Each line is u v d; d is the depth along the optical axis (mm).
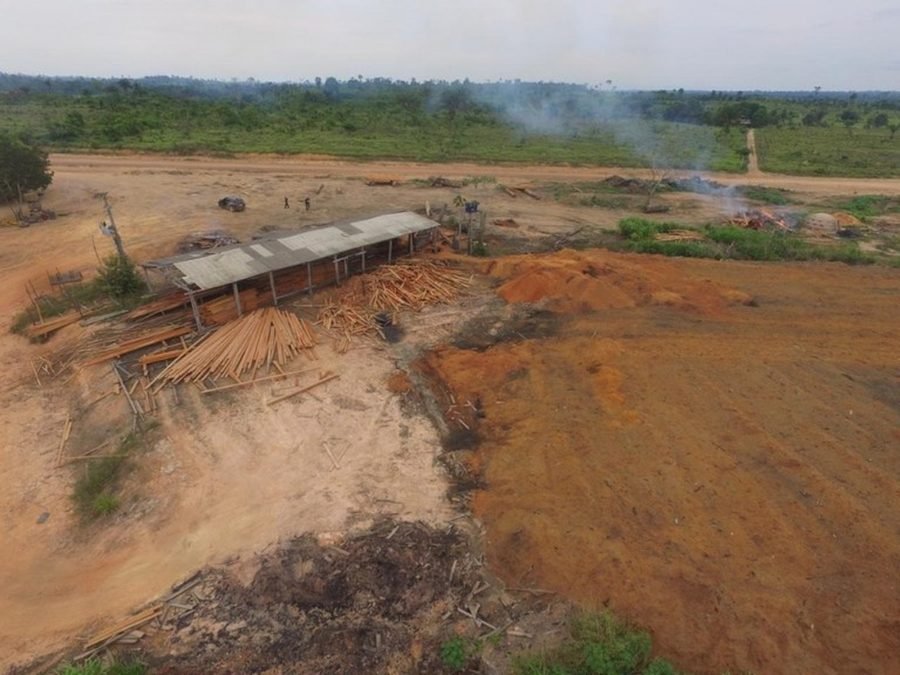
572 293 29078
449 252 35469
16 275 32250
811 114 117062
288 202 45469
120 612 14281
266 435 19875
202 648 13406
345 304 28453
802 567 14977
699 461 18594
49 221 40000
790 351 24938
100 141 65000
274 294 27500
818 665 12805
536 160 66000
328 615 14055
